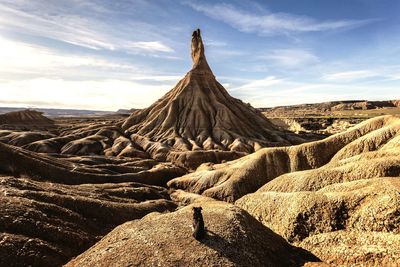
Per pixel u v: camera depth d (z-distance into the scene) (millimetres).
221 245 24359
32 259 30641
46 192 47625
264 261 24609
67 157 102125
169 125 155000
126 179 83375
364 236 30453
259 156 77688
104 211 47906
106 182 78062
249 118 172375
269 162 75812
